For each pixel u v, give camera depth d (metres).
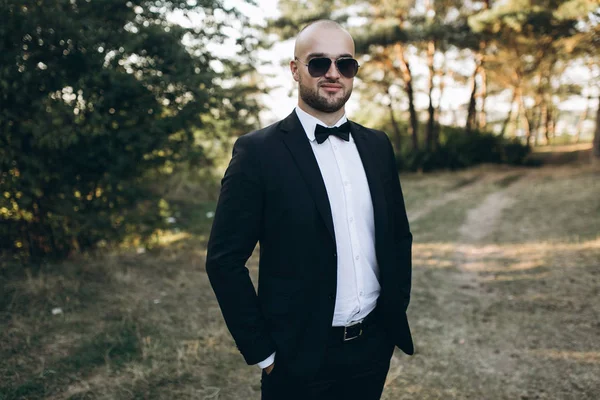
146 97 4.80
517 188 12.04
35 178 4.29
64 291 4.07
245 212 1.48
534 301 4.25
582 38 16.59
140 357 3.16
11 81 4.03
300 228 1.47
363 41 17.36
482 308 4.19
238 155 1.51
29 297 3.88
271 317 1.51
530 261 5.47
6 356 3.04
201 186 9.42
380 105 22.78
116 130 4.66
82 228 4.61
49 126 4.12
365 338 1.61
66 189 4.56
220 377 2.98
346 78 1.54
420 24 18.25
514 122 32.75
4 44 4.01
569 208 8.33
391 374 3.07
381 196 1.62
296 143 1.53
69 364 3.00
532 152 23.22
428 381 2.99
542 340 3.50
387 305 1.62
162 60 5.05
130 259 5.20
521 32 17.53
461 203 10.19
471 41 17.78
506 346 3.44
